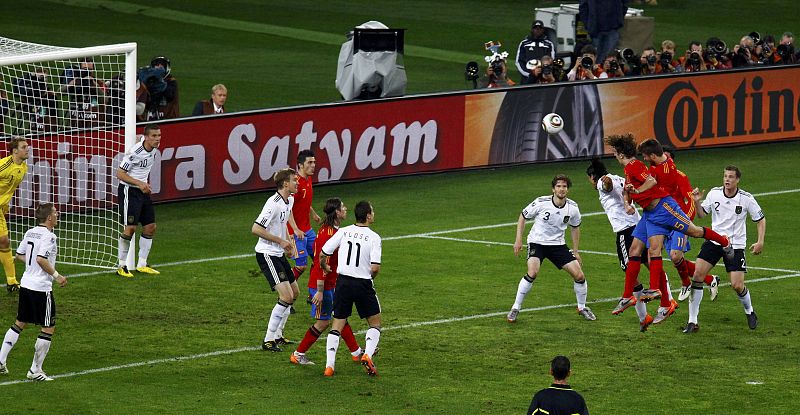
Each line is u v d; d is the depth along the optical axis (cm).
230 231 7975
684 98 10381
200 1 17188
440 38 15238
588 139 10106
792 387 5066
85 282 6712
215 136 8556
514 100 9781
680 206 5888
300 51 14312
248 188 8769
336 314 5169
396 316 6112
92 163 7881
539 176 9631
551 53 11025
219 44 14512
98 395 4884
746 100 10662
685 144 10450
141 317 6056
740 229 5903
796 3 18138
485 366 5344
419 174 9494
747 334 5847
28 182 7656
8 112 7612
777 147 10769
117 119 7862
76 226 7850
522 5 17675
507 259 7294
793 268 7119
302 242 6244
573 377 5188
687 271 6000
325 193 8988
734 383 5122
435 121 9494
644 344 5684
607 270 7050
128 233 6862
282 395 4922
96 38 14288
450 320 6047
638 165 5791
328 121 9019
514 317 6003
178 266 7094
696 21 16625
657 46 14888
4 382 5041
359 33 9494
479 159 9738
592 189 9256
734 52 11181
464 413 4719
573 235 6050
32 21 15100
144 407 4747
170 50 14012
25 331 5794
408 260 7231
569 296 6519
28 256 5047
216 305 6294
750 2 18175
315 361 5416
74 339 5672
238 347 5594
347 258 5125
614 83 10119
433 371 5269
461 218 8319
